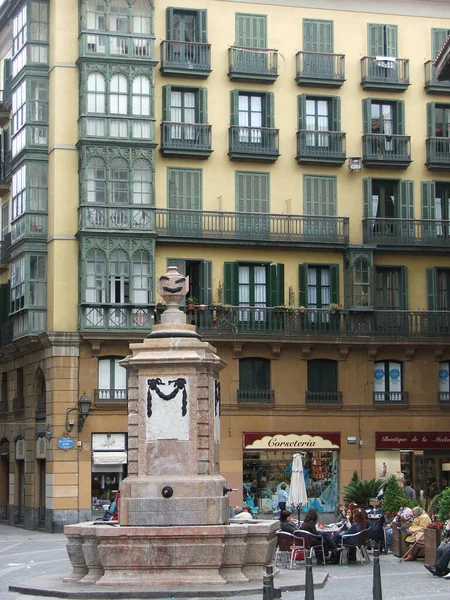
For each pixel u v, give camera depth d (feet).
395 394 165.68
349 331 163.73
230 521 80.79
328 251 166.71
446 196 173.78
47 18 161.79
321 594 74.28
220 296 161.68
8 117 176.24
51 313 155.53
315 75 167.53
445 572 85.51
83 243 154.81
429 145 171.42
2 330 174.09
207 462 76.28
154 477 75.87
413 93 172.65
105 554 73.15
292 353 163.12
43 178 159.84
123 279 155.84
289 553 94.48
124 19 160.04
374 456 163.94
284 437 160.76
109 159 156.97
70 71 159.02
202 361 76.48
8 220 176.96
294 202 166.61
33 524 159.43
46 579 79.51
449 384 168.45
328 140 167.84
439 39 174.29
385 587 78.64
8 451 175.22
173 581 72.13
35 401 161.89
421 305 169.68
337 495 161.68
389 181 170.60
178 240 159.84
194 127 162.61
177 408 76.59
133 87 158.92
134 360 76.89
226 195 164.25
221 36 166.61
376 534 105.81
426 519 100.58
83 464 152.87
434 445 165.78
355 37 171.53
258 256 164.45
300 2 169.78
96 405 153.99
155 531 72.84
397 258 169.48
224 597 69.72
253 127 164.76
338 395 163.12
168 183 161.79
